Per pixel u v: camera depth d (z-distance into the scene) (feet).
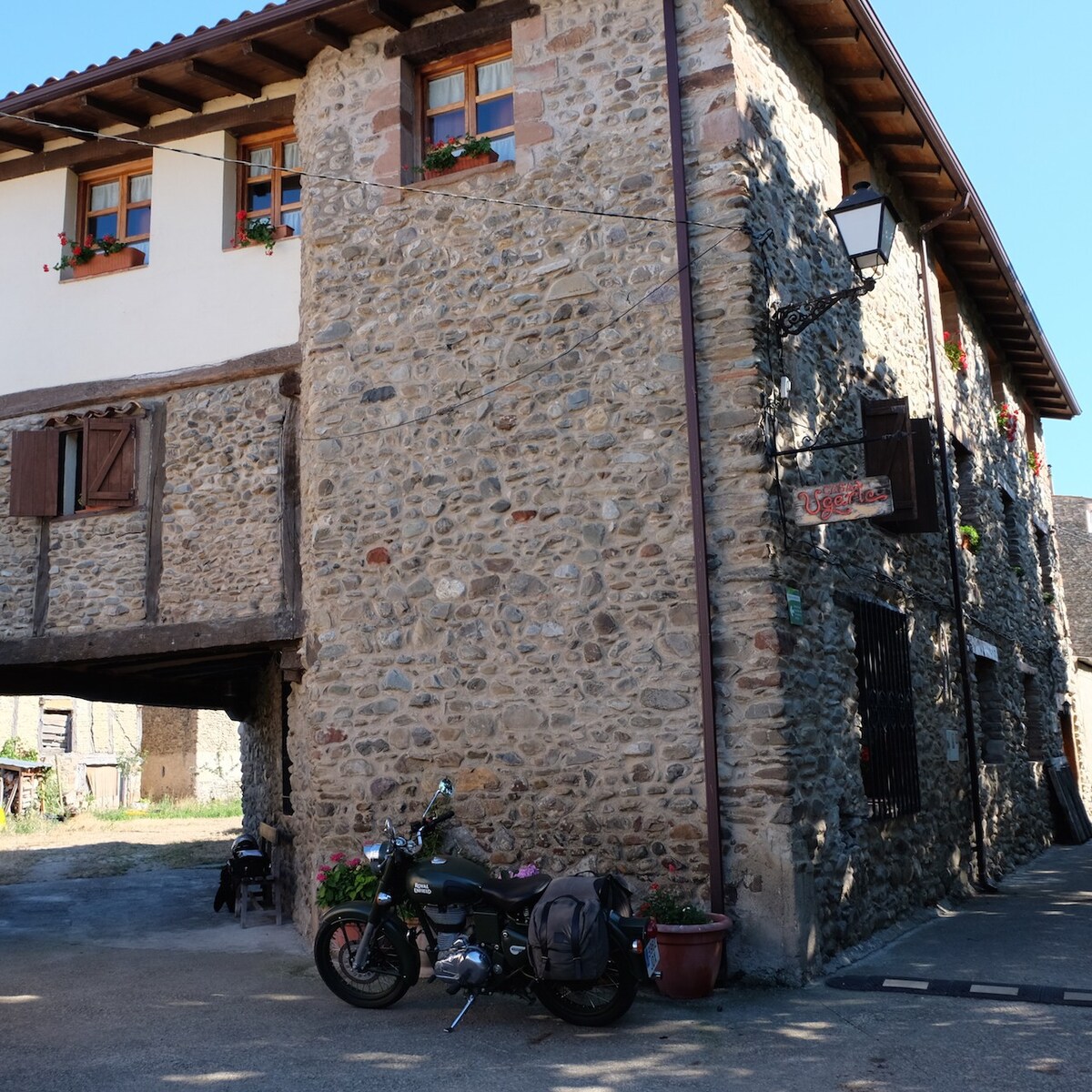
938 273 35.88
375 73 24.72
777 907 18.57
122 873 40.88
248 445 25.79
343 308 24.17
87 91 26.35
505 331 22.50
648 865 19.62
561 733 20.74
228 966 21.91
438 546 22.43
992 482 39.78
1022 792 38.50
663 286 21.17
